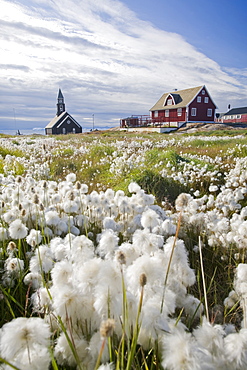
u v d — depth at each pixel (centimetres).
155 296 139
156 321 127
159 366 133
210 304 226
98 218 388
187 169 891
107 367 109
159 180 750
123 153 1157
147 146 1488
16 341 105
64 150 1388
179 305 185
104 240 180
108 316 122
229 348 118
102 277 130
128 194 683
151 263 132
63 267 154
